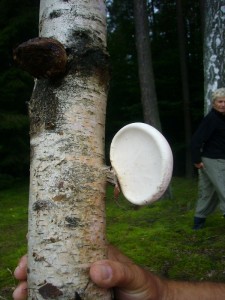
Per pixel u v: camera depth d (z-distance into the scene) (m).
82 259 1.06
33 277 1.08
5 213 6.36
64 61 1.09
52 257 1.06
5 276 3.42
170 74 13.54
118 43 14.37
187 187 8.58
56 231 1.06
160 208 5.98
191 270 3.29
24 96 9.50
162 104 13.17
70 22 1.17
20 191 8.68
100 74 1.17
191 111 13.00
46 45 1.05
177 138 14.05
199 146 4.27
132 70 13.73
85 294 1.05
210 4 5.77
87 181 1.10
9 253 4.14
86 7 1.20
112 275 1.08
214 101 4.15
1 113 9.02
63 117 1.12
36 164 1.12
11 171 9.80
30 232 1.11
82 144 1.11
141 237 4.33
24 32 9.45
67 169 1.09
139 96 13.65
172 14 14.74
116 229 4.80
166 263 3.49
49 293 1.04
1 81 8.96
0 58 9.34
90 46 1.17
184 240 4.14
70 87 1.13
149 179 1.11
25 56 1.06
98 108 1.16
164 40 14.61
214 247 3.81
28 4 9.63
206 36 5.87
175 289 1.40
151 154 1.11
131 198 1.14
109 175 1.17
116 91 13.70
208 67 5.83
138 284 1.22
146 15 7.65
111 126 13.34
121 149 1.20
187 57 13.62
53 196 1.08
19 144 9.38
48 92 1.14
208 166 4.23
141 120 13.32
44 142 1.12
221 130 4.13
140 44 7.63
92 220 1.09
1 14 9.26
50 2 1.22
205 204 4.44
